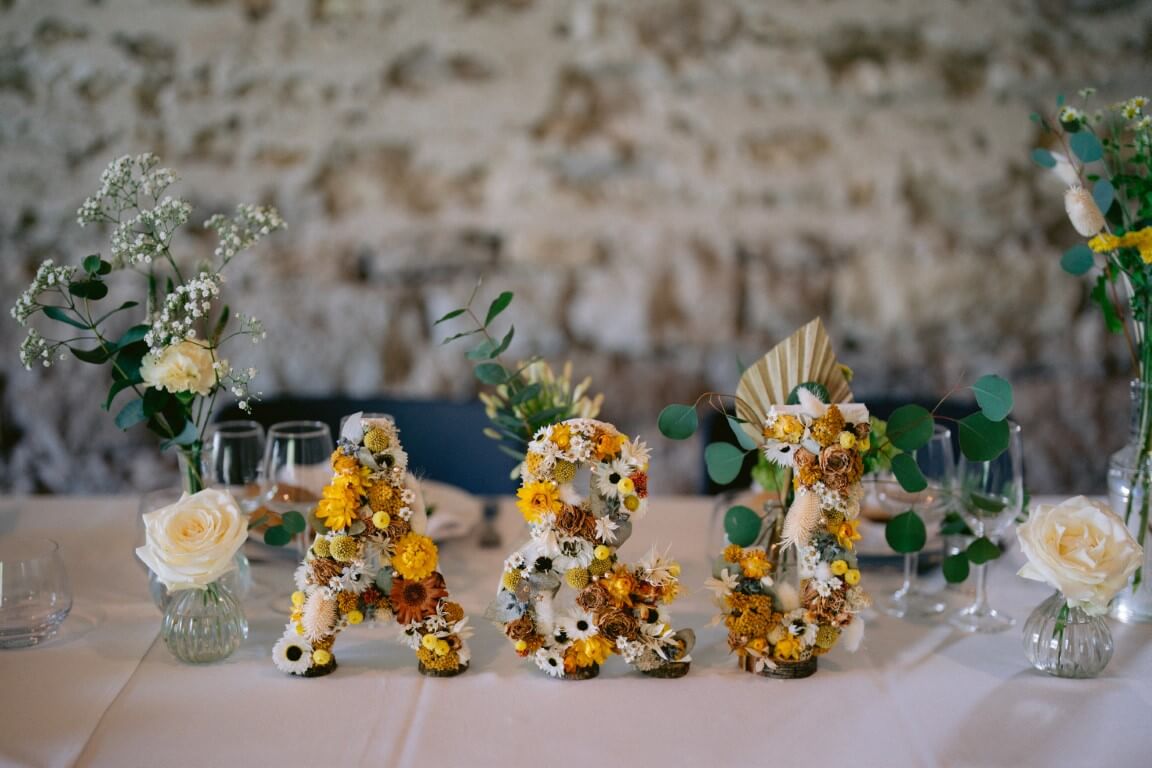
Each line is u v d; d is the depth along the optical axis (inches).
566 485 39.6
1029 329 84.7
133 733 37.3
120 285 80.9
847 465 39.6
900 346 84.9
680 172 82.3
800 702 39.2
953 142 82.0
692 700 39.3
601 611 39.6
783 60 81.0
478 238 83.0
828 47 81.0
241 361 83.0
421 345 84.0
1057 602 41.1
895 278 83.4
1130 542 39.5
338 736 37.2
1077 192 43.2
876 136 82.0
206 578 40.2
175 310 42.8
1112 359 85.0
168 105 80.0
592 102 81.7
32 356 42.3
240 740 36.9
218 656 41.6
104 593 47.9
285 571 50.1
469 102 81.4
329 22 80.1
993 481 45.4
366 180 82.0
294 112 80.9
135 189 43.4
